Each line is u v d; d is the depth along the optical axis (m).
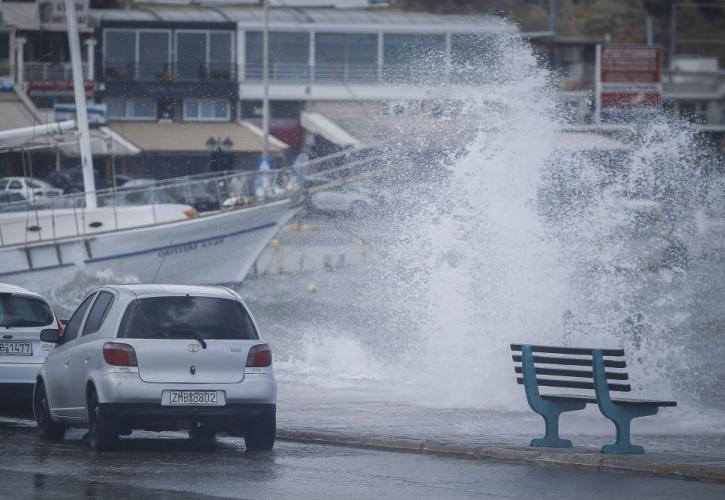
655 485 33.03
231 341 39.59
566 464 36.69
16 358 48.75
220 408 39.03
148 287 40.91
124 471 35.50
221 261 108.56
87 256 102.62
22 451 40.19
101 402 38.66
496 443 40.62
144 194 108.44
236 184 111.12
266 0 189.62
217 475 34.84
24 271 100.94
